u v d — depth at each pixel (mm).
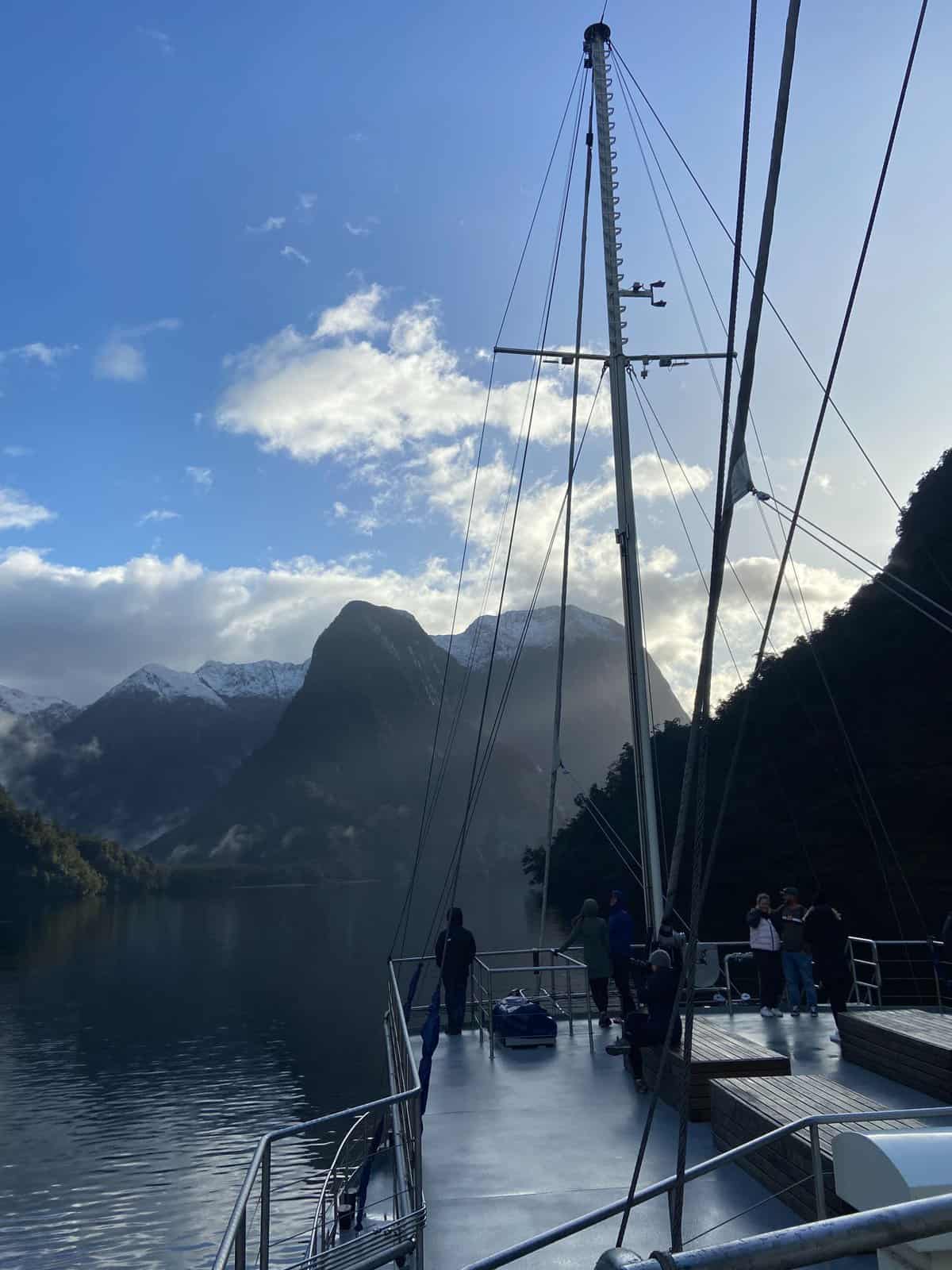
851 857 72438
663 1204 6992
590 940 13539
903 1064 9562
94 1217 37969
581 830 111438
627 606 16047
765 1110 7051
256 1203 37625
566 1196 7383
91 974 124062
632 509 16375
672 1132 8805
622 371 16938
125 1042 78938
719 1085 8031
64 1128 54125
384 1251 5906
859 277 2689
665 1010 9805
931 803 70188
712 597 2277
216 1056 72312
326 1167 43375
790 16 2229
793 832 75125
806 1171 6207
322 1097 59062
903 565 86500
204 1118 54938
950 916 14688
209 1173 43500
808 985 14430
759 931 14547
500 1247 6531
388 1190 8922
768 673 82812
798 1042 12266
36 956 145875
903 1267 2703
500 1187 7656
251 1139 49531
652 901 14594
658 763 90625
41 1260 33469
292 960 136125
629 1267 1854
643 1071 10461
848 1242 1900
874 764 74688
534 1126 9242
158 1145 49375
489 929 139125
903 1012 11281
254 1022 85250
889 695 78875
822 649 86625
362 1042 75625
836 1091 7539
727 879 76875
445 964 14047
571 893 108000
